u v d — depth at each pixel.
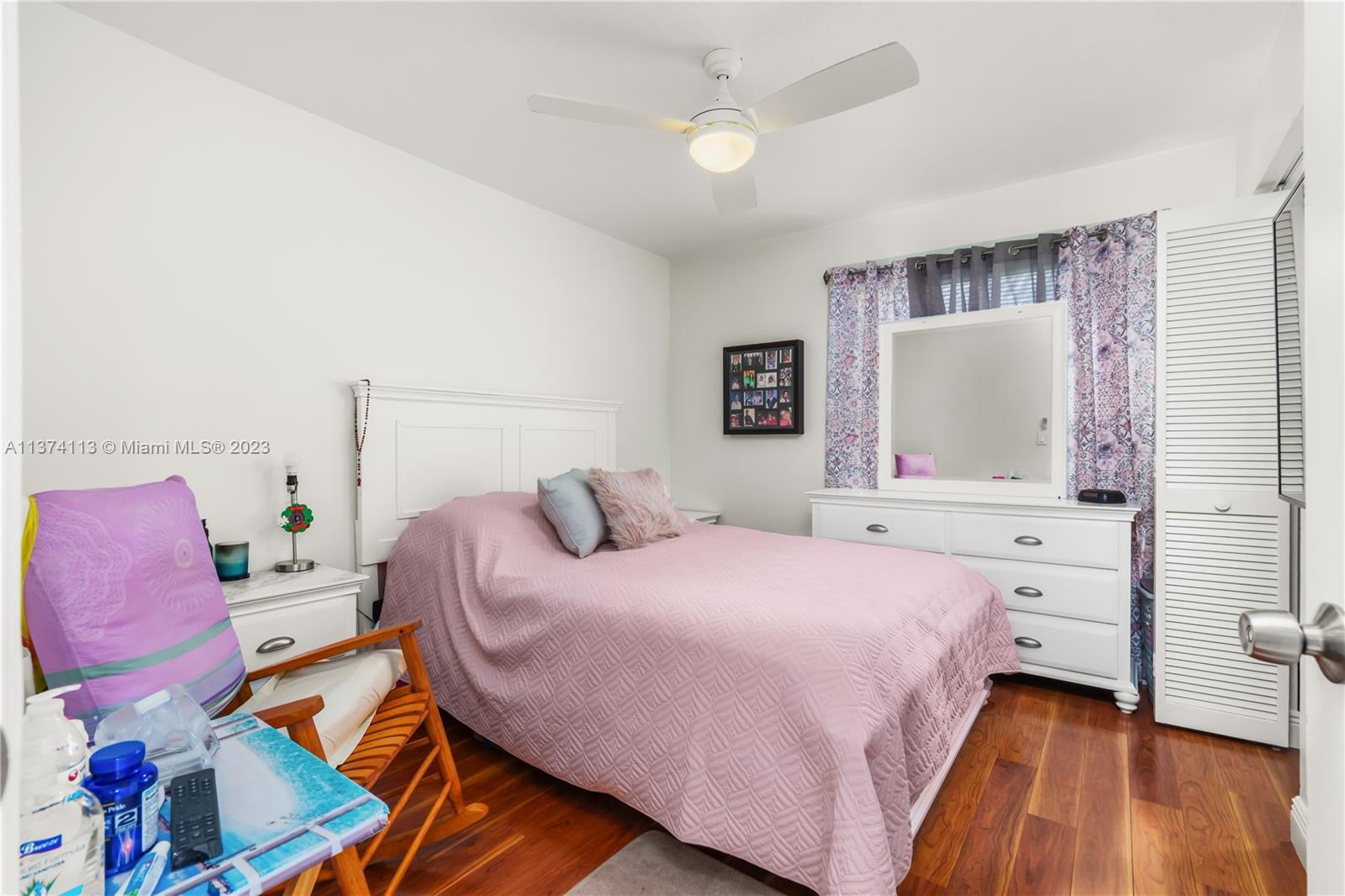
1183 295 2.38
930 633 1.83
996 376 3.21
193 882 0.75
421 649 2.36
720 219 3.69
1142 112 2.49
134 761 0.82
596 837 1.75
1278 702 2.22
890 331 3.52
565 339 3.69
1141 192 2.88
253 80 2.29
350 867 1.05
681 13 1.92
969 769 2.09
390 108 2.49
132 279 2.06
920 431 3.43
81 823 0.72
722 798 1.49
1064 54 2.11
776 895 1.51
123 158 2.04
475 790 1.99
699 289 4.37
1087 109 2.46
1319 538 0.56
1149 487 2.84
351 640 1.64
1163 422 2.42
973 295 3.26
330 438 2.59
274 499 2.41
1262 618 0.55
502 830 1.78
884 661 1.55
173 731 1.02
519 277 3.40
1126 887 1.53
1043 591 2.78
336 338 2.61
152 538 1.35
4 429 0.39
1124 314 2.89
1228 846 1.68
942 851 1.67
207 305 2.23
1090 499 2.81
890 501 3.18
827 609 1.71
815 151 2.82
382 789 1.99
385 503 2.70
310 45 2.09
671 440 4.52
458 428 2.99
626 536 2.58
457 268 3.09
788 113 1.94
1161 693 2.43
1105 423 2.94
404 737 1.55
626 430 4.15
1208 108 2.45
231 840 0.83
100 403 1.99
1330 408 0.54
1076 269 2.99
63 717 0.78
